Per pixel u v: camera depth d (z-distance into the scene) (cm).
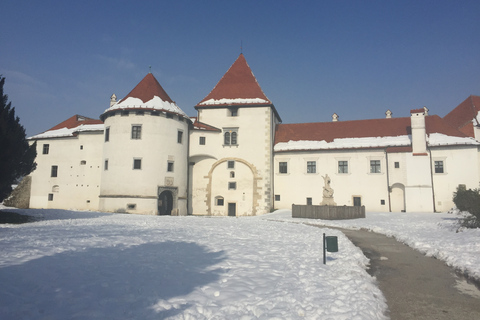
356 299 675
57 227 1767
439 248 1223
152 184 3394
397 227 2039
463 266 955
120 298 637
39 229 1638
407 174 3575
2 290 628
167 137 3547
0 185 2008
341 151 3862
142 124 3453
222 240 1419
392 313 641
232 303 636
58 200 3969
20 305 573
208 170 3934
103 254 996
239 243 1345
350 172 3803
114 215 2817
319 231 1836
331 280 816
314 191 3866
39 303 589
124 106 3462
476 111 4022
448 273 944
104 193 3416
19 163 2195
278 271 891
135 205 3322
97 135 3969
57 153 4072
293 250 1220
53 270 784
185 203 3703
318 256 1112
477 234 1438
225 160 3916
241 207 3816
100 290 673
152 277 782
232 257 1049
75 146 4028
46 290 653
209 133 3962
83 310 570
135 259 952
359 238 1645
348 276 855
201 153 3906
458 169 3525
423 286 820
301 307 626
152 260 950
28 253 952
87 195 3888
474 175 3475
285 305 632
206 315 580
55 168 4062
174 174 3572
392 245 1430
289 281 795
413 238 1490
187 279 784
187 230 1773
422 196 3497
